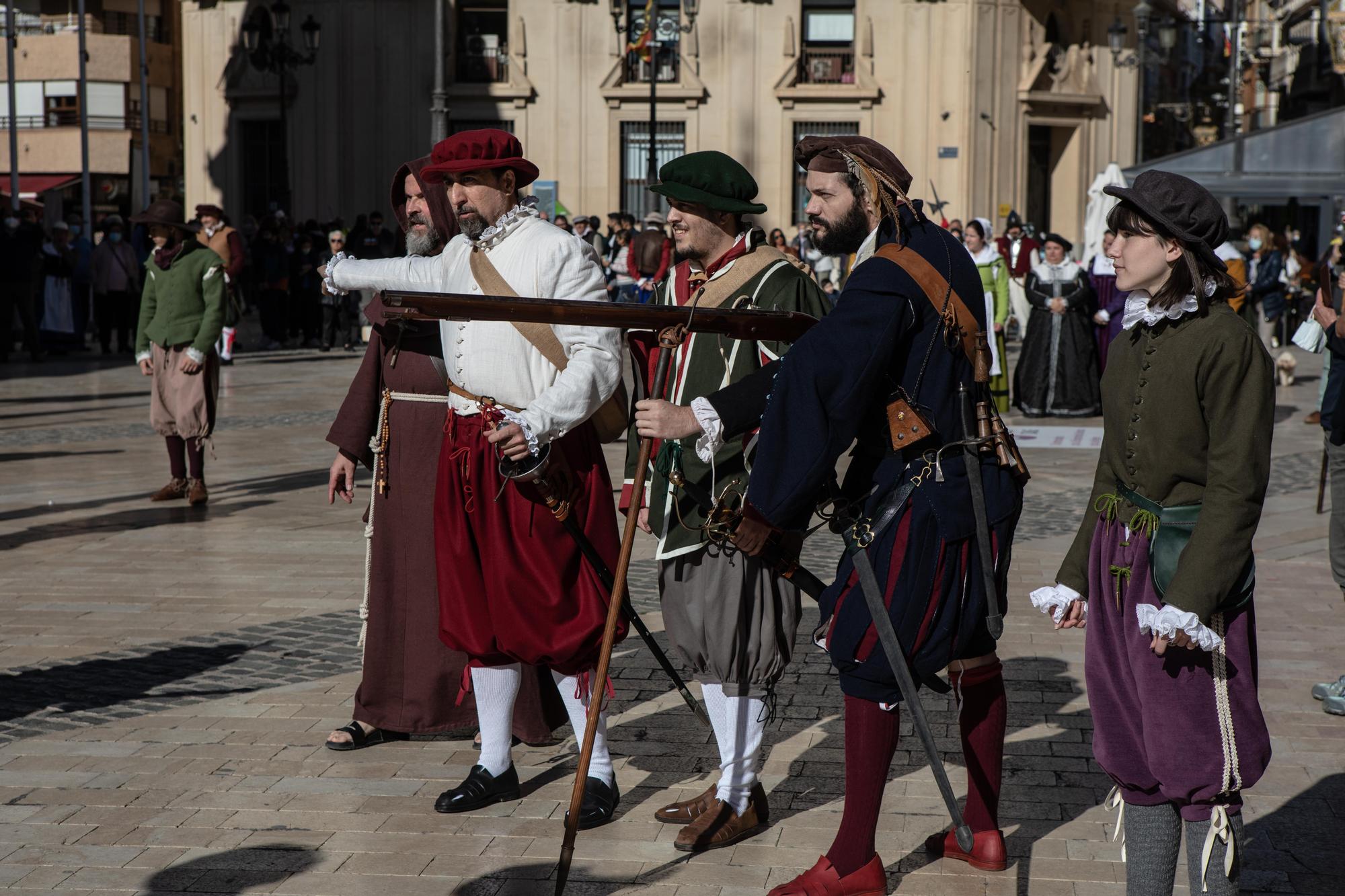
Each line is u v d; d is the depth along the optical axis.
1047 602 3.47
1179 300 3.22
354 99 34.59
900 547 3.56
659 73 34.28
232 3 35.72
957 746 4.98
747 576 4.10
